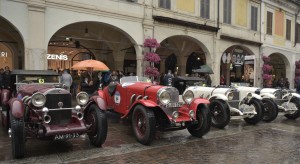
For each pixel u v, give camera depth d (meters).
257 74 21.69
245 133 7.61
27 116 5.51
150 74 14.04
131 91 7.30
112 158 5.14
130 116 6.80
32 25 11.22
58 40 17.20
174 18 16.02
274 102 9.52
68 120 5.55
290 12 24.78
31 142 6.09
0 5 10.51
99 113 5.70
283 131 7.96
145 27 14.70
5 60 18.03
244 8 20.50
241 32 20.23
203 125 6.70
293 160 5.25
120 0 13.75
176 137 6.89
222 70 22.77
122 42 17.09
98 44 19.16
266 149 5.99
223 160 5.18
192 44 20.47
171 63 22.36
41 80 7.34
